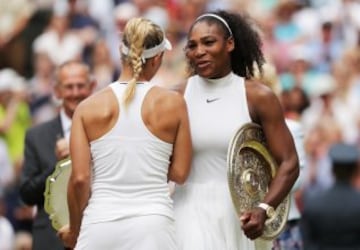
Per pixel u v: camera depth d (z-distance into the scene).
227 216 11.77
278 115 11.91
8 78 23.34
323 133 22.52
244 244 11.89
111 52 25.12
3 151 21.84
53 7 26.52
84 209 11.37
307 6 26.58
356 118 23.44
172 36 23.16
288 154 11.93
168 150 11.45
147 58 11.52
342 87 24.08
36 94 23.89
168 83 21.84
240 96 11.91
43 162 13.86
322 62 25.00
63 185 12.62
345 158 16.59
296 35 25.66
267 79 13.23
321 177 21.69
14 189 21.52
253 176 11.84
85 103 11.45
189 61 12.28
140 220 11.20
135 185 11.30
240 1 26.33
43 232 13.70
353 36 26.00
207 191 11.80
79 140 11.39
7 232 19.92
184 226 11.76
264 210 11.67
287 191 11.88
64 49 25.17
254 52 12.25
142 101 11.40
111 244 11.20
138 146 11.32
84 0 26.22
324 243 16.69
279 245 13.90
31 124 23.17
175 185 11.95
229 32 11.93
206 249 11.67
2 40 26.00
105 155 11.34
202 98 11.96
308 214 16.69
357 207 16.56
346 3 26.42
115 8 26.22
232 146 11.60
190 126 11.87
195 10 25.48
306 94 22.09
